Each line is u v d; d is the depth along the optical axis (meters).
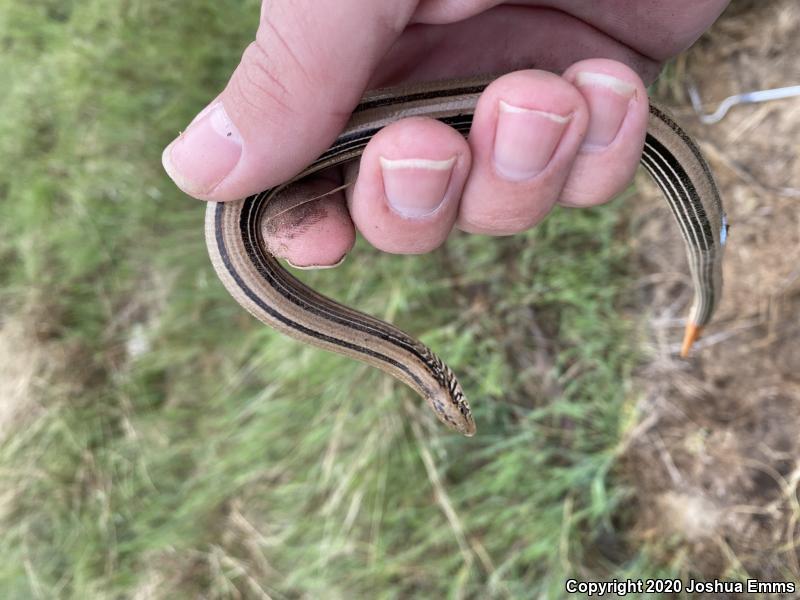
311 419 0.24
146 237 0.28
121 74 0.28
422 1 0.12
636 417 0.23
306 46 0.11
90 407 0.29
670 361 0.23
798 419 0.21
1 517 0.29
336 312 0.16
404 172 0.12
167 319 0.28
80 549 0.28
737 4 0.22
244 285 0.15
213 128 0.12
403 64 0.16
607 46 0.16
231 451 0.26
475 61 0.16
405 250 0.13
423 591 0.24
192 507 0.27
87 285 0.30
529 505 0.23
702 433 0.22
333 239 0.15
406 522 0.24
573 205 0.13
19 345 0.30
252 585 0.26
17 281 0.31
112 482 0.28
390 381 0.23
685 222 0.17
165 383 0.29
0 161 0.30
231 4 0.25
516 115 0.11
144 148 0.27
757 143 0.22
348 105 0.12
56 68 0.29
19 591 0.29
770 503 0.21
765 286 0.22
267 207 0.15
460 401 0.17
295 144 0.12
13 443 0.29
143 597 0.27
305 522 0.25
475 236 0.24
